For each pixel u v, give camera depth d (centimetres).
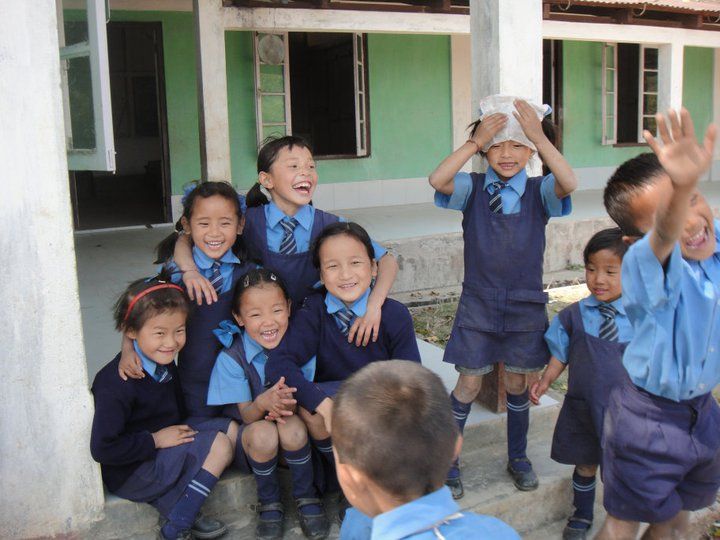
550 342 285
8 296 232
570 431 279
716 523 310
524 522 300
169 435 262
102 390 252
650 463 220
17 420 240
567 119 1141
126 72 1275
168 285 256
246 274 271
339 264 258
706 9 1014
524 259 290
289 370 261
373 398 142
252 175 929
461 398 302
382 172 1018
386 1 875
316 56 1098
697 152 165
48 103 229
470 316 297
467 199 298
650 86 1141
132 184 1262
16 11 221
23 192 229
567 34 970
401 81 1012
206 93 747
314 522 265
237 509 283
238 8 751
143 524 266
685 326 202
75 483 252
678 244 188
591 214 835
